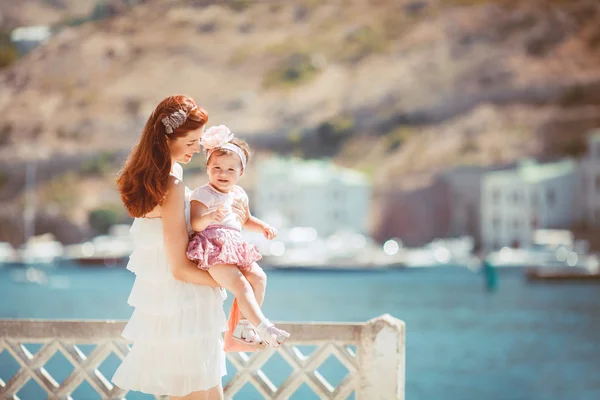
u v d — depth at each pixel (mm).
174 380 5578
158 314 5617
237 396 17359
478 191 165125
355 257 115625
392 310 57438
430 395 24125
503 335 42188
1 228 177500
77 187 191250
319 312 56000
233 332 5797
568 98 197750
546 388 25250
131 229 5750
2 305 61688
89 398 17109
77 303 62906
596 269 86062
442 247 130750
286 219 157875
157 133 5598
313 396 18328
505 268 103500
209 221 5633
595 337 40656
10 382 6816
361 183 160875
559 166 147000
